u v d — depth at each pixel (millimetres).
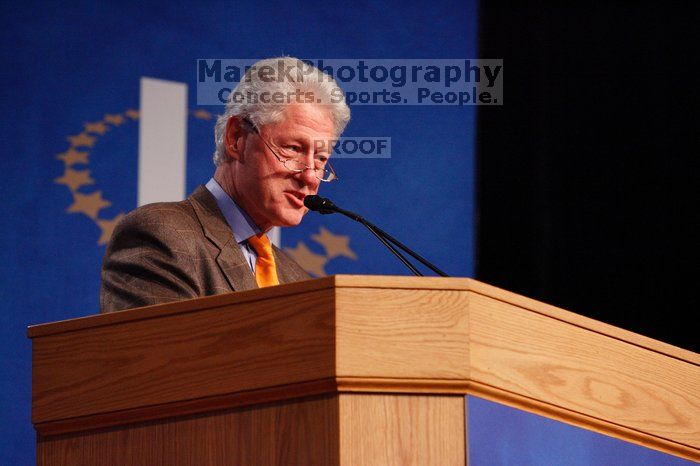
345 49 11062
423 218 11094
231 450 4230
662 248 11961
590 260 11906
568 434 4523
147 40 10125
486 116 11672
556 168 11938
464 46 11625
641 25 12188
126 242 6234
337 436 3984
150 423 4461
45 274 9422
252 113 6902
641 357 4918
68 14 9891
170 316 4480
